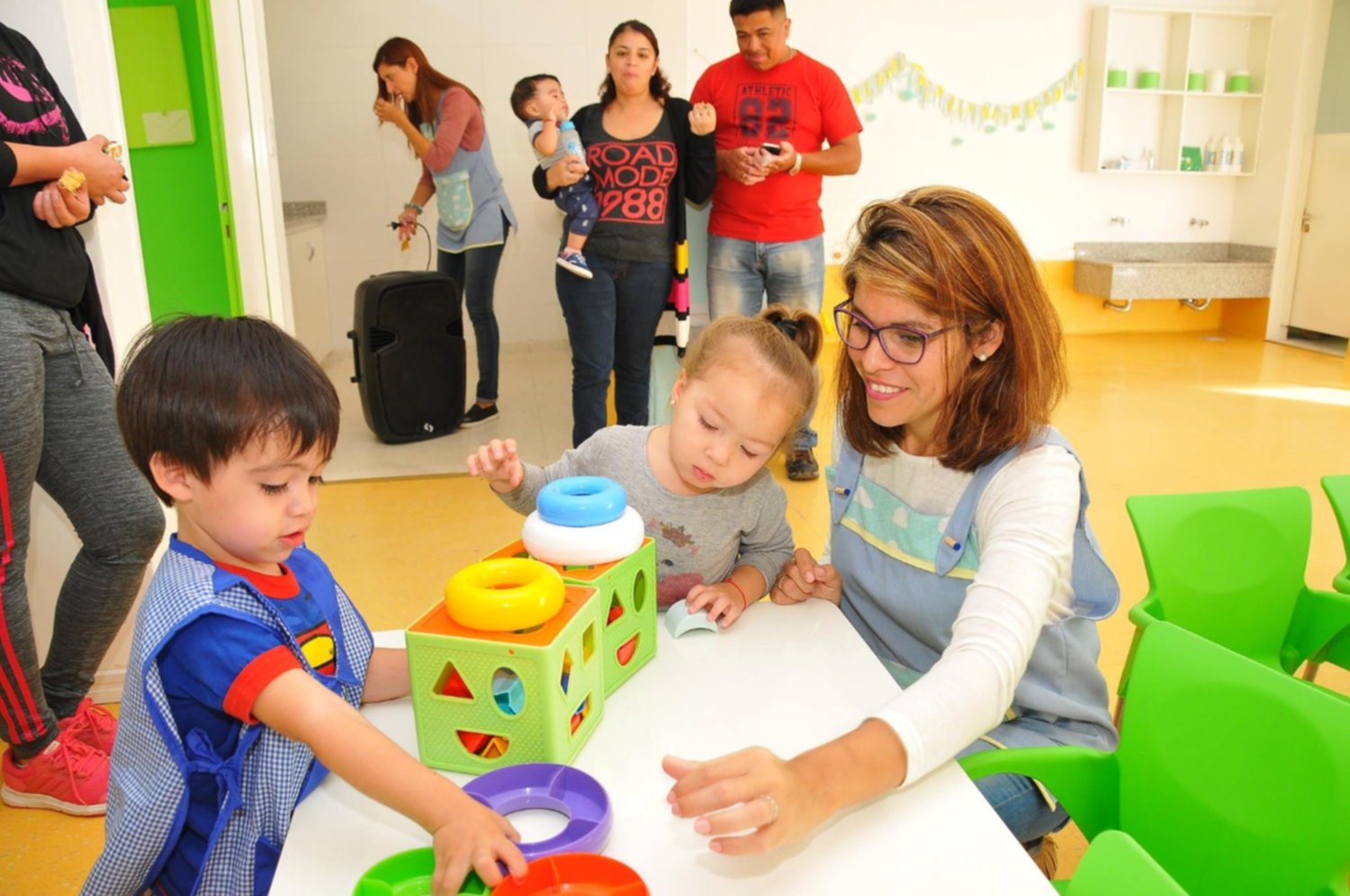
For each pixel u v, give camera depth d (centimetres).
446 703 86
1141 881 70
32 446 158
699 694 100
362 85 553
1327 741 90
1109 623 252
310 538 311
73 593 176
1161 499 151
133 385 85
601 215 321
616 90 317
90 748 181
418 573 284
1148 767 104
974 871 75
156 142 337
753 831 75
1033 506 104
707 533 129
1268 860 94
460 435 427
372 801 85
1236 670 99
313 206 536
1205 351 638
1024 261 106
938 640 121
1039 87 640
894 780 79
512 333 600
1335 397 504
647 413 354
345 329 589
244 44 310
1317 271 647
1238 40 661
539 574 88
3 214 151
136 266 205
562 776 82
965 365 108
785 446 139
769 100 339
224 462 83
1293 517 155
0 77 153
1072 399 502
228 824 86
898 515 122
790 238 348
